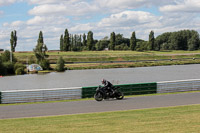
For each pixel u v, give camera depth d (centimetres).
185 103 1867
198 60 11425
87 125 1252
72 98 2384
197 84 2734
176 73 7225
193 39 19850
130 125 1227
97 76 7044
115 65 10200
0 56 9775
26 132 1167
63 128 1212
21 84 5875
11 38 16488
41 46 10631
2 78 7469
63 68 9338
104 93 2109
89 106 1856
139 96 2322
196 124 1205
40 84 5762
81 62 11869
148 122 1271
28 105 1973
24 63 11288
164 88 2603
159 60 12356
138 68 9450
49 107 1859
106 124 1259
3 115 1627
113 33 19675
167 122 1258
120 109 1706
